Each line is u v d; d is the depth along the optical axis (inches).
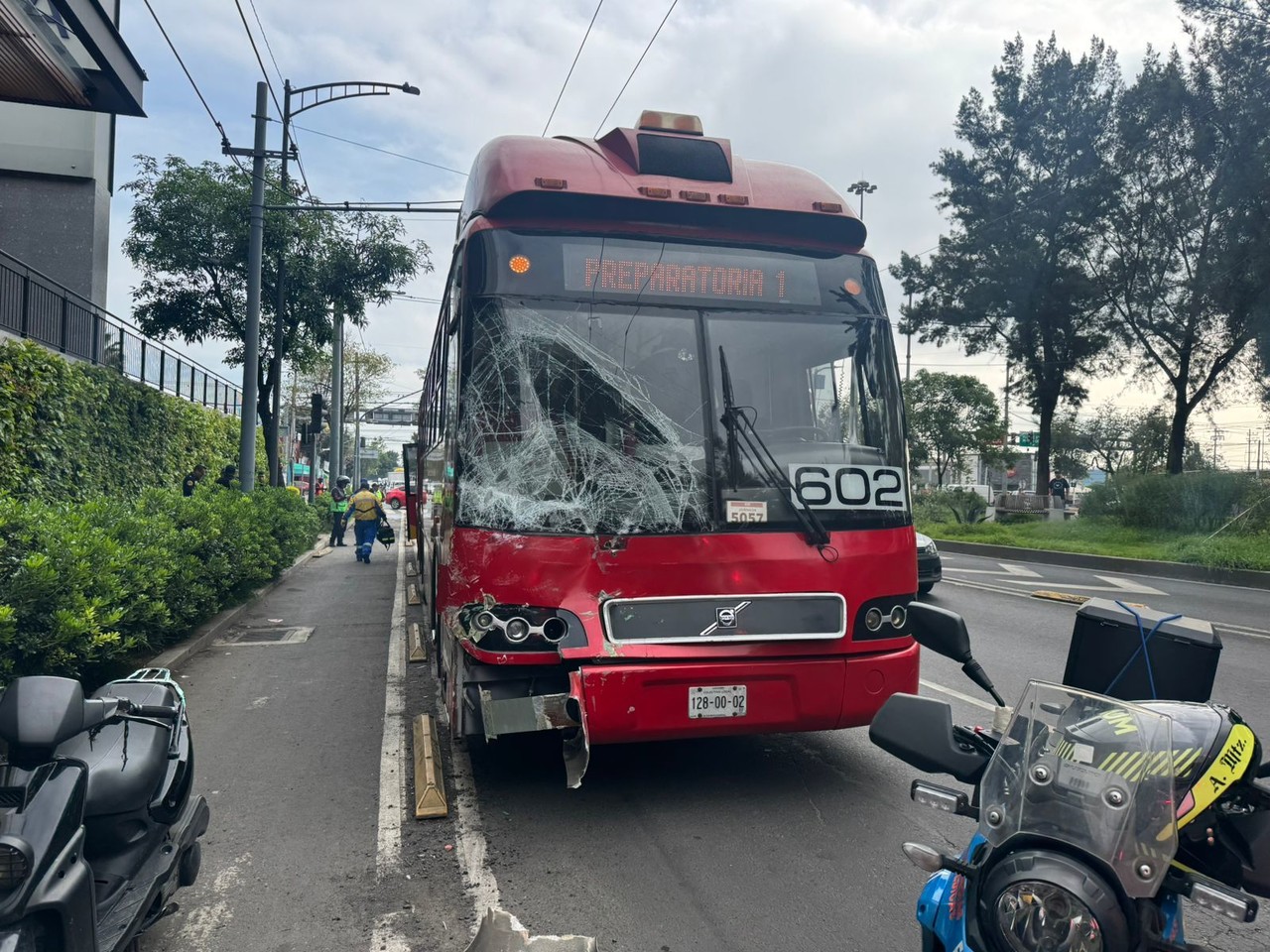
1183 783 83.4
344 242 769.6
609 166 210.1
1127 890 74.9
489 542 183.9
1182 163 1118.4
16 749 99.0
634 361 195.3
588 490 187.0
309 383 2048.5
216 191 697.6
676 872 164.6
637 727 180.2
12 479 458.3
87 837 122.1
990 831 84.0
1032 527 1132.5
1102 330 1307.8
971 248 1400.1
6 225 765.3
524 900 153.6
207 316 751.1
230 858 170.6
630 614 184.2
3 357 460.1
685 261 203.6
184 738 143.3
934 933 93.5
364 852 173.2
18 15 363.3
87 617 238.7
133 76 440.1
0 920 87.9
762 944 139.3
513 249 197.3
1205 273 1064.8
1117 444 2327.8
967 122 1400.1
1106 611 114.5
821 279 211.0
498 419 189.3
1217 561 682.8
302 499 884.0
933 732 98.9
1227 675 329.1
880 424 207.3
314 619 454.6
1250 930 143.9
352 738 249.0
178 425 761.6
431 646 340.5
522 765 221.9
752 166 223.3
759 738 244.5
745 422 196.4
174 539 349.7
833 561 194.4
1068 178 1304.1
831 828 184.4
